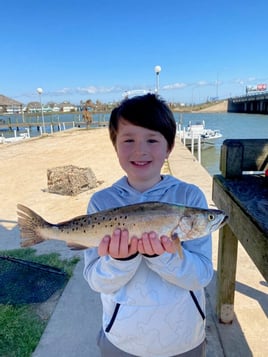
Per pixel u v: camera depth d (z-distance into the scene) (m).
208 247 0.57
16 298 1.09
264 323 0.91
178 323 0.54
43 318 1.00
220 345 0.83
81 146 6.07
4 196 2.73
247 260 1.27
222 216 0.48
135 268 0.49
